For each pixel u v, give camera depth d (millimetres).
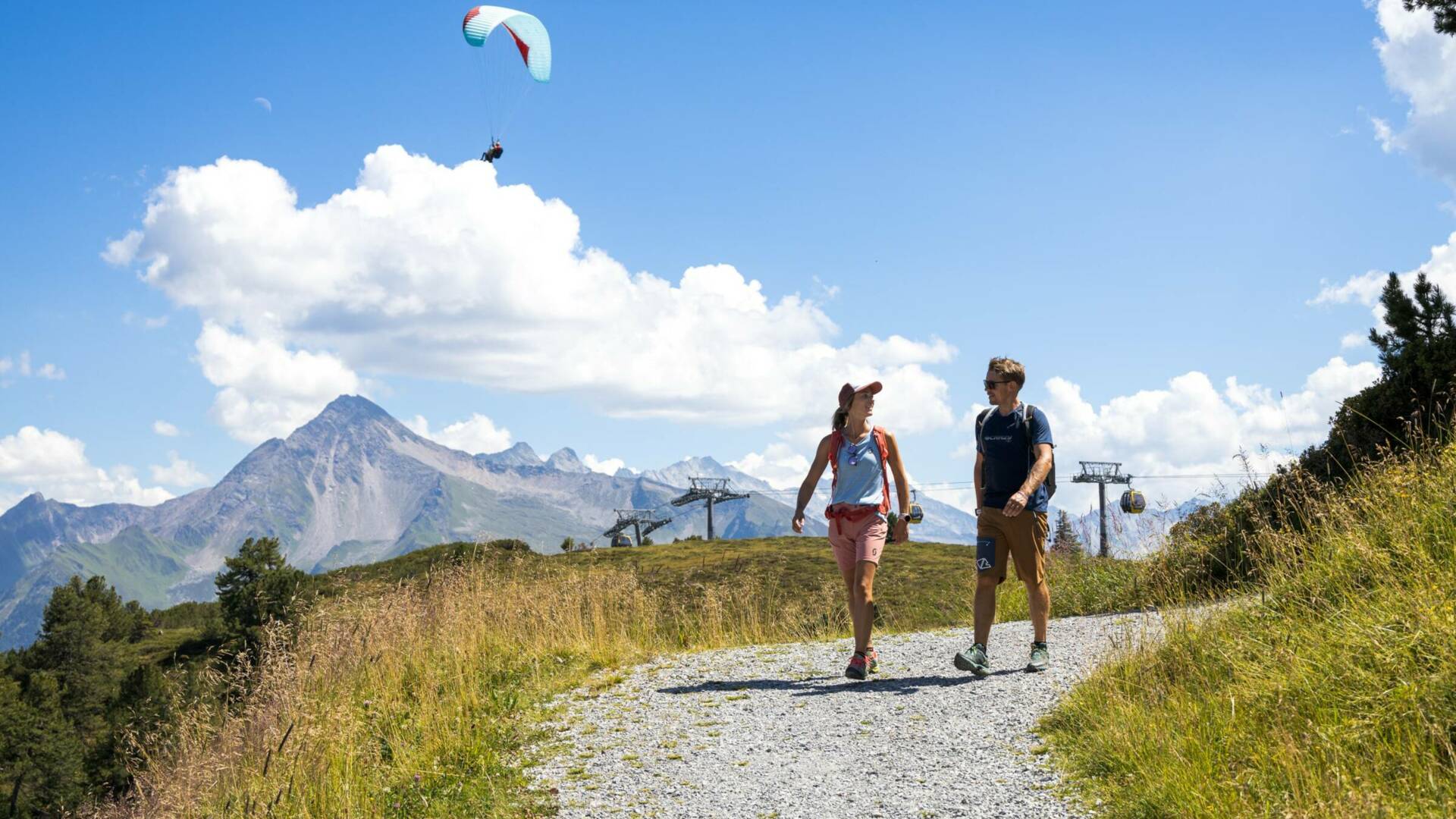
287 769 5914
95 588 81312
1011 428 7156
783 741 5965
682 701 7160
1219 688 5246
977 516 7340
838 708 6613
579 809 4977
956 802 4656
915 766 5254
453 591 9977
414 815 5109
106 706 58375
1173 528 9500
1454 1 11312
